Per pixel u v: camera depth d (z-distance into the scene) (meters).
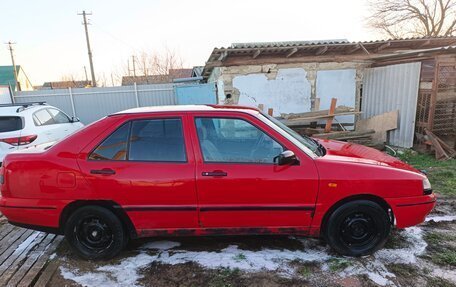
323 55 9.60
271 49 8.57
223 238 3.58
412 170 3.16
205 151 3.02
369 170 2.97
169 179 2.94
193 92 11.98
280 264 3.04
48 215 3.04
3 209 3.10
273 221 3.03
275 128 3.13
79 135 3.08
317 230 3.08
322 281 2.78
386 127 8.52
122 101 13.23
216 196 2.95
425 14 22.02
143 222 3.06
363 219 3.08
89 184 2.96
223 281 2.81
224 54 8.61
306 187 2.93
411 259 3.08
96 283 2.84
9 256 3.35
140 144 3.04
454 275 2.83
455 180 5.44
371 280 2.78
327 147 3.59
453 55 7.13
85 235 3.15
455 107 7.30
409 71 7.91
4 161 3.13
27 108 6.66
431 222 3.89
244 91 9.52
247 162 2.98
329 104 9.91
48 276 2.95
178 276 2.90
